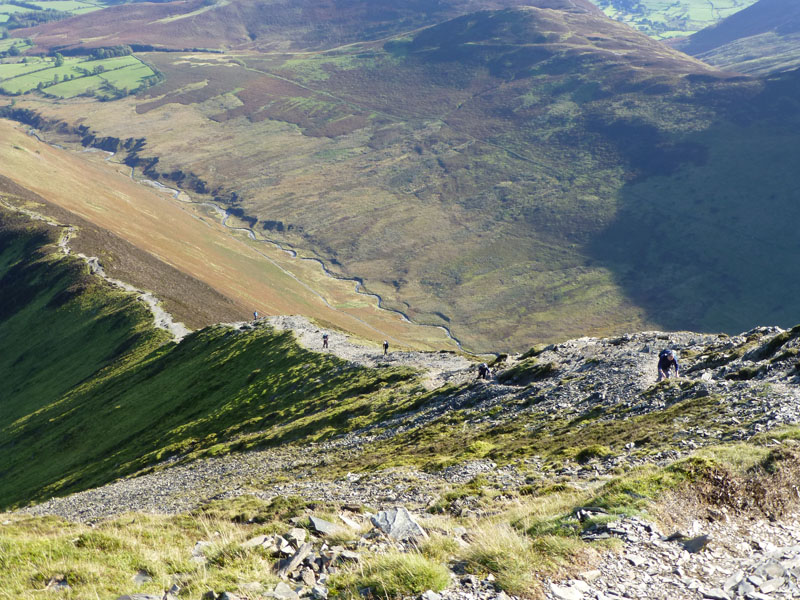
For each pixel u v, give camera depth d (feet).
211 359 332.39
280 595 38.81
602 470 74.38
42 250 595.06
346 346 299.38
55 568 48.88
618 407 111.75
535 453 97.71
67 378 404.16
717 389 98.48
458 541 45.24
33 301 524.52
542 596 34.73
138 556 52.80
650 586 35.60
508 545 40.04
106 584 46.47
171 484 179.73
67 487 255.29
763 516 46.52
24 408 388.78
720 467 50.80
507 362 187.93
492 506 68.03
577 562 38.19
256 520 77.77
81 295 507.71
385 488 94.68
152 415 295.48
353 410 195.93
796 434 60.54
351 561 43.70
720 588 35.17
